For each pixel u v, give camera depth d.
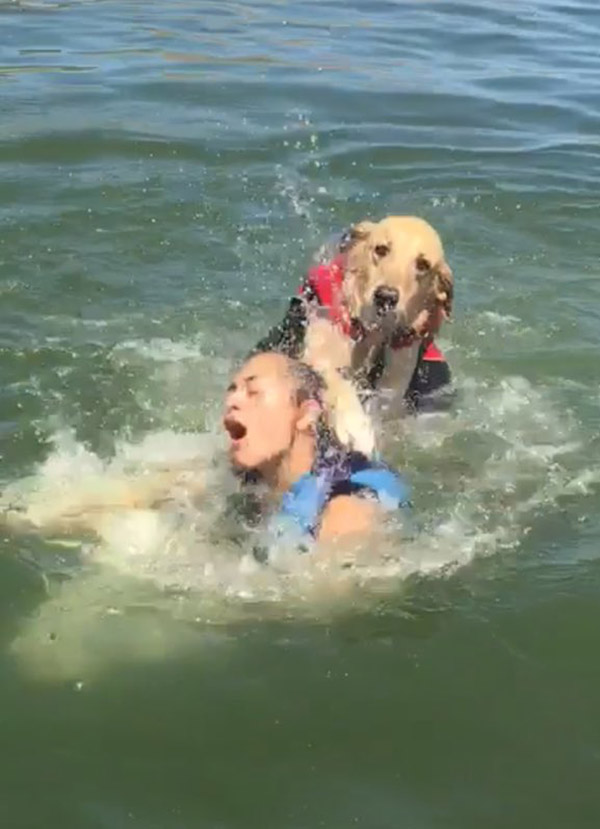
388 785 1.27
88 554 1.65
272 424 1.70
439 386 2.27
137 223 3.00
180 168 3.42
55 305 2.54
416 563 1.66
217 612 1.54
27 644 1.47
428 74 4.74
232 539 1.69
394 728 1.35
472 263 2.91
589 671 1.45
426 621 1.53
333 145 3.72
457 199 3.31
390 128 3.94
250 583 1.60
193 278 2.73
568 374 2.39
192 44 5.09
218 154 3.56
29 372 2.24
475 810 1.24
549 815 1.24
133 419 2.08
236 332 2.47
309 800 1.25
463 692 1.41
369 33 5.54
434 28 5.75
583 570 1.67
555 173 3.54
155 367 2.29
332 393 1.77
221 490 1.78
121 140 3.62
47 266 2.73
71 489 1.80
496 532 1.77
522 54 5.21
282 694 1.40
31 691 1.39
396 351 2.22
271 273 2.77
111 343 2.38
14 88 4.17
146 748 1.31
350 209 3.20
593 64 5.06
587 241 3.07
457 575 1.65
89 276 2.69
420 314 2.25
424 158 3.64
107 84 4.30
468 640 1.50
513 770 1.29
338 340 2.20
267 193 3.27
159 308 2.56
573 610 1.56
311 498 1.69
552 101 4.38
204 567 1.63
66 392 2.17
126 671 1.42
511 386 2.33
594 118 4.16
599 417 2.21
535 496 1.90
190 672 1.43
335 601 1.57
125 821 1.21
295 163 3.53
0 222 2.94
